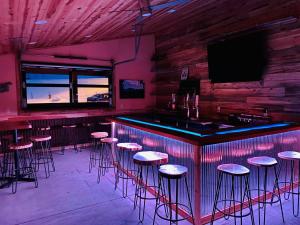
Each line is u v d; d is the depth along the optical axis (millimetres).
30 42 4758
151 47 7457
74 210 3066
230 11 4828
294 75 3883
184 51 6188
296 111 3879
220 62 4949
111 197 3432
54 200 3352
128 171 4203
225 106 5145
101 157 5438
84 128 6559
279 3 3990
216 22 5160
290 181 3639
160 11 4473
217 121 4305
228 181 2934
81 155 5723
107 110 6898
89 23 4008
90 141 6648
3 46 4578
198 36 5688
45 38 4629
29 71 5871
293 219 2824
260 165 2621
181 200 2961
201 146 2668
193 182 2760
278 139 3426
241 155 3023
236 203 3020
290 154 2975
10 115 5656
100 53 6648
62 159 5391
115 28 5008
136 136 3949
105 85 6863
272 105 4246
